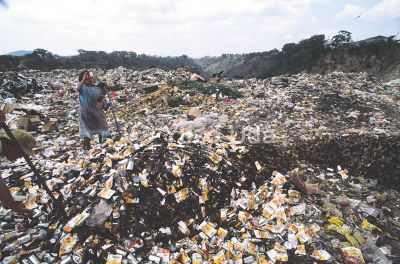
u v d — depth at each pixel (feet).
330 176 18.52
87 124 20.03
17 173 16.88
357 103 35.81
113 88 48.03
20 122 25.85
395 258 12.26
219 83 51.21
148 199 12.85
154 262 11.23
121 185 13.00
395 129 27.25
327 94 38.63
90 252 11.21
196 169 14.64
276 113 31.86
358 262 11.61
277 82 48.44
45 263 11.04
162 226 12.55
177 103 37.35
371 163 19.08
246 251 12.05
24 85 42.60
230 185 15.01
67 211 13.00
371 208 15.12
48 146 22.44
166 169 13.92
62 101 39.50
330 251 12.33
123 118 32.40
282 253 11.93
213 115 30.32
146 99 38.50
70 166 16.84
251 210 14.10
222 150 16.76
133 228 12.11
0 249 11.81
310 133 25.75
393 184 17.85
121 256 11.16
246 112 32.40
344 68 240.94
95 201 12.61
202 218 13.28
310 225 13.62
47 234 12.30
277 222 13.39
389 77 202.90
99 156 16.19
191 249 11.96
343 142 21.67
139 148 14.96
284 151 20.89
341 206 15.43
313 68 264.11
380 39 241.55
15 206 10.14
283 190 15.92
